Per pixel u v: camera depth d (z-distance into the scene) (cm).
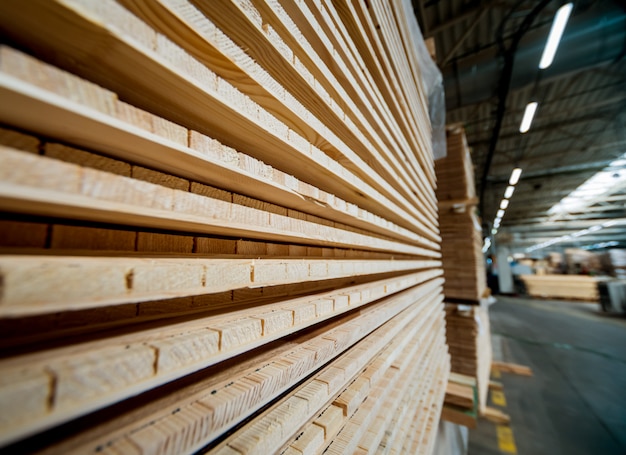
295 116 65
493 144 733
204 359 41
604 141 902
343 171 86
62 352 32
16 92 24
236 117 48
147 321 45
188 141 40
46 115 29
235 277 50
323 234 82
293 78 63
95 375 30
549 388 580
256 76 52
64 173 30
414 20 211
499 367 682
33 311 26
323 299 78
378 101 120
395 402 111
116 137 34
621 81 588
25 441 32
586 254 2002
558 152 1015
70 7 26
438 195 370
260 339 52
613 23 358
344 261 92
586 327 1078
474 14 456
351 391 86
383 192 131
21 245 34
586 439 412
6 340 32
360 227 123
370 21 108
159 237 50
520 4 406
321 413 75
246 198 64
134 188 36
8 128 32
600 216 1781
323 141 77
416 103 204
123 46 31
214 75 43
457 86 494
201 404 42
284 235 66
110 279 33
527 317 1282
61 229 38
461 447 360
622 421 455
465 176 353
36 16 27
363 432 83
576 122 784
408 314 156
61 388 28
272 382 52
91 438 34
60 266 29
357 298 94
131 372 33
